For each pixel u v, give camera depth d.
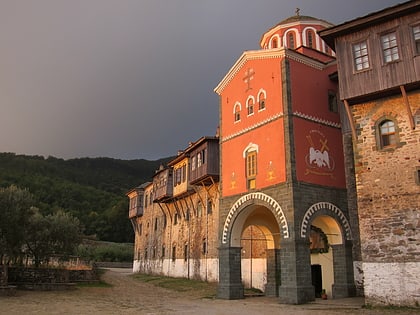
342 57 19.22
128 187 134.50
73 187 107.00
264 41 32.12
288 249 20.30
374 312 15.57
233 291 23.45
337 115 23.91
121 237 88.94
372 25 18.52
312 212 21.09
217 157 32.34
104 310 16.83
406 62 17.20
